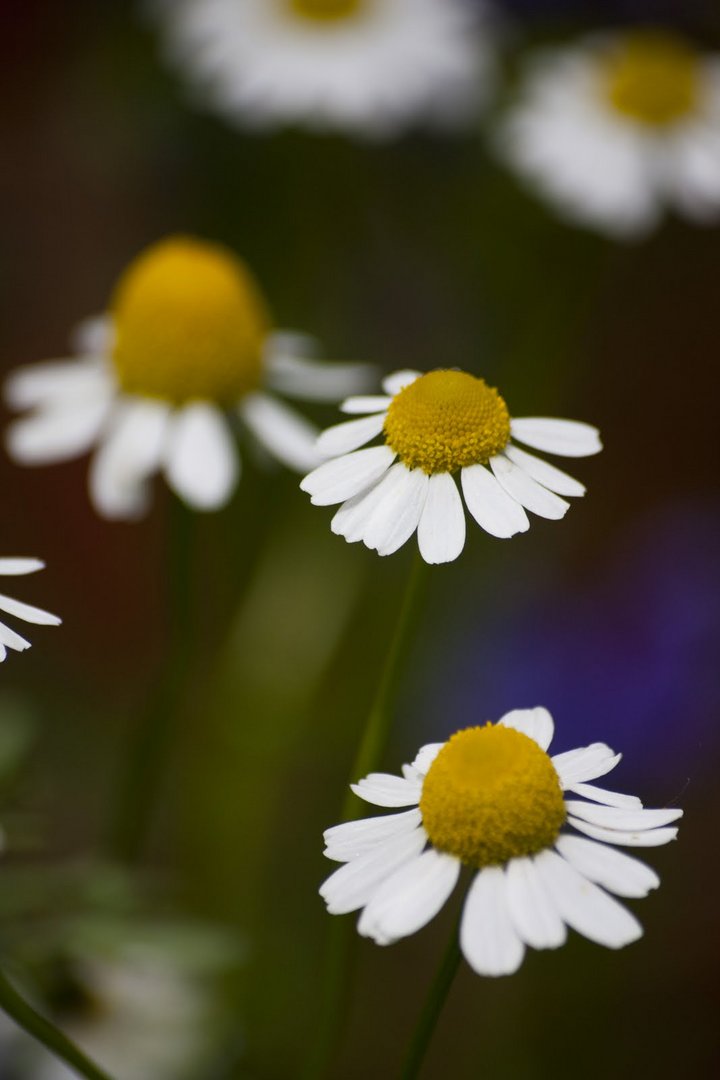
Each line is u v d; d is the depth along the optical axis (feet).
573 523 1.46
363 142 1.49
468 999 1.16
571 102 1.31
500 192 1.49
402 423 0.84
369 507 0.84
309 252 1.49
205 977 1.09
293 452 1.04
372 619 1.33
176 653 1.06
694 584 1.26
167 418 1.03
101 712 1.38
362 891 0.79
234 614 1.40
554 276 1.46
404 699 1.28
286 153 1.47
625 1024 1.12
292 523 1.35
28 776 1.03
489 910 0.78
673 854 1.17
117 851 1.07
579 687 1.22
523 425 0.85
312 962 1.17
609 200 1.25
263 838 1.22
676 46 1.34
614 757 0.80
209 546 1.39
